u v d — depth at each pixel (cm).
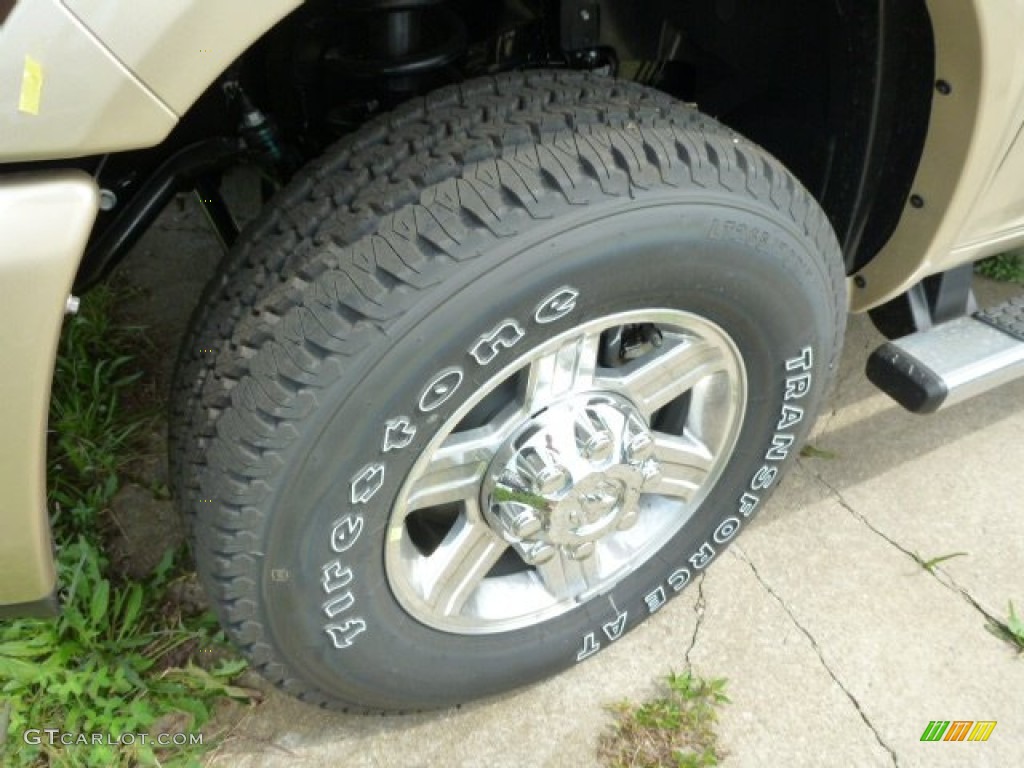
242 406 121
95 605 180
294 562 133
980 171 165
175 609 193
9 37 90
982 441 247
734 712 183
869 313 224
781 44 183
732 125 213
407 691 163
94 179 105
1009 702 188
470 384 130
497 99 135
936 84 154
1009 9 139
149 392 248
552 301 127
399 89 171
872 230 188
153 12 93
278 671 150
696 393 166
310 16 174
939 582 210
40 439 112
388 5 154
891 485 233
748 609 202
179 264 291
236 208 246
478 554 161
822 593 206
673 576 188
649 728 179
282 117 194
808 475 235
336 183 132
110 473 219
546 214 121
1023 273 294
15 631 175
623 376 152
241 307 131
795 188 146
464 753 175
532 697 184
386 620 151
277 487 125
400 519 141
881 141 171
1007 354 198
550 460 147
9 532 118
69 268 100
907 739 180
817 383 174
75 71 93
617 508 165
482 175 121
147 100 96
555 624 176
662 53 212
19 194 98
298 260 125
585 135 128
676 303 141
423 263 117
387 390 122
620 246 127
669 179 128
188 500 135
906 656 195
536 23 191
